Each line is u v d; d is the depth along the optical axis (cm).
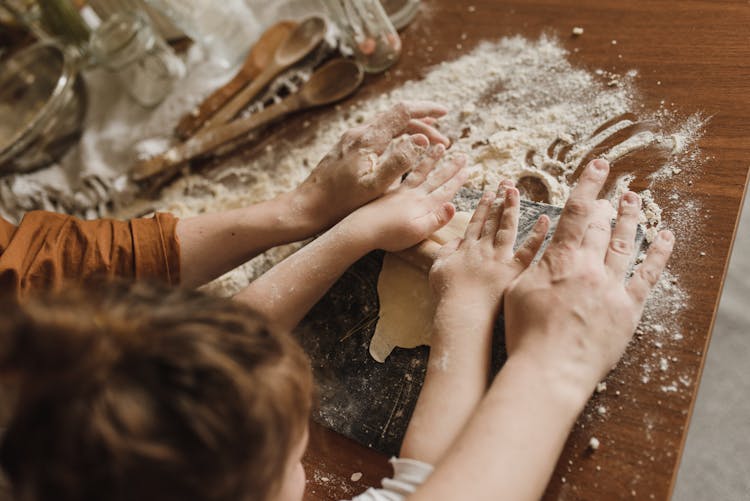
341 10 86
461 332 58
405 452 54
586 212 60
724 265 60
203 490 35
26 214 72
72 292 41
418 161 76
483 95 84
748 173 65
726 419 102
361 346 67
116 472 34
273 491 42
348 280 71
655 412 55
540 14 88
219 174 92
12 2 108
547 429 49
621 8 83
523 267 60
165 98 103
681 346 57
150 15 106
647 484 52
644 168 69
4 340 36
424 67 90
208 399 35
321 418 64
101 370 34
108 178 98
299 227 74
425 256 67
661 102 73
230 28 103
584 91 79
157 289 43
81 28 108
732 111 69
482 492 45
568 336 53
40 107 102
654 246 59
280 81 95
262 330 42
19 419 35
